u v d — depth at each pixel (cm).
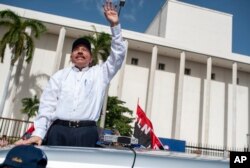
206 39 3997
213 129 3794
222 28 4097
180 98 3481
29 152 143
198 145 3672
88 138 245
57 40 3591
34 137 232
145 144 995
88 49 277
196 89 3872
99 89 270
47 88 264
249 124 3928
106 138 231
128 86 3641
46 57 3506
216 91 3947
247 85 4081
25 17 3178
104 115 2648
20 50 2708
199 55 3691
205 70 3975
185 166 154
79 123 248
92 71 275
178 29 3934
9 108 2978
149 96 3394
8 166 139
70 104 253
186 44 3909
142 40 3459
